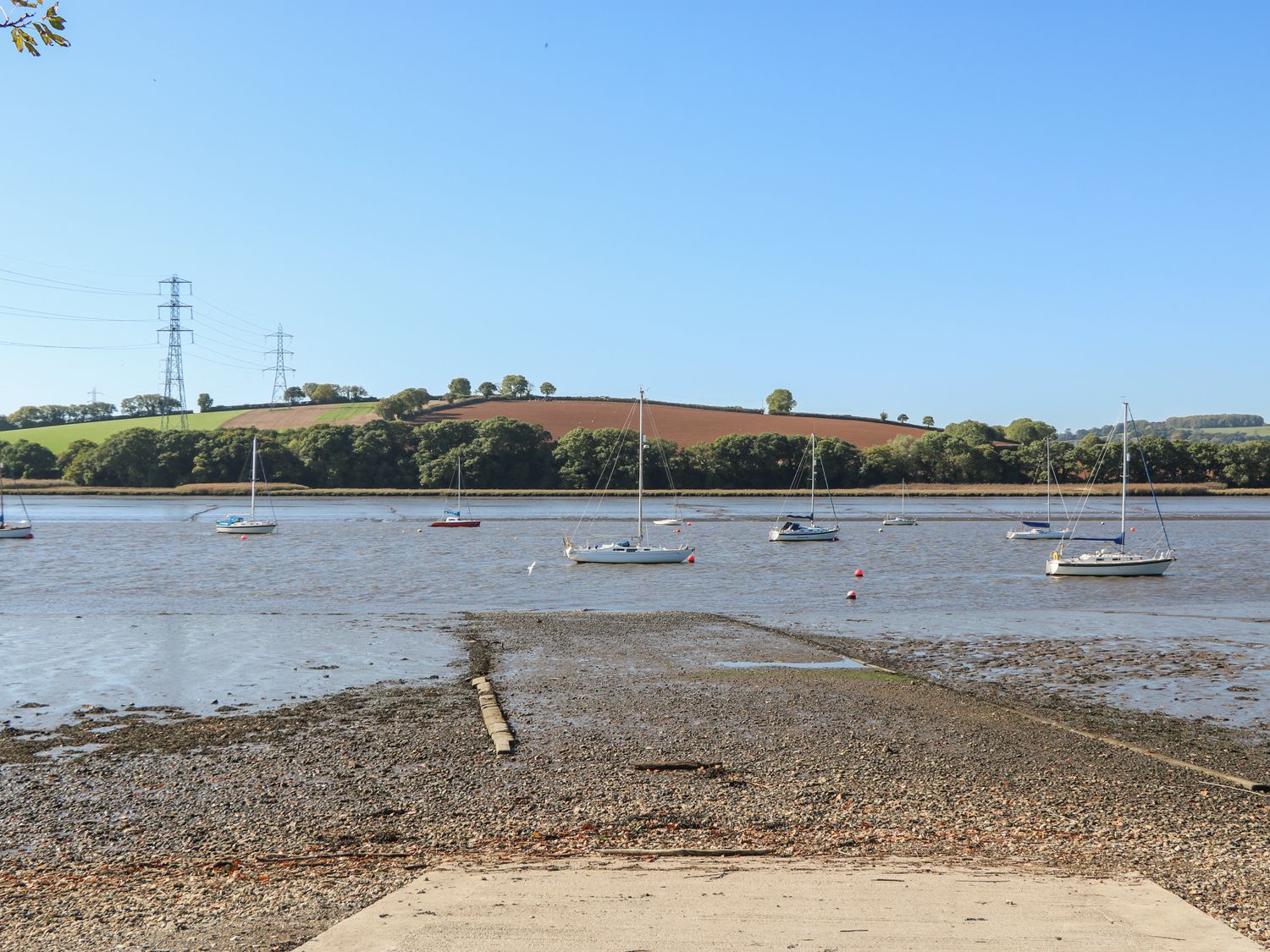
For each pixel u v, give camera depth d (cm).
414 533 10206
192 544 8669
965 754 2059
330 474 18438
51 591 5325
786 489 18712
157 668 3031
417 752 2075
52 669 2997
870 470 19250
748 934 1138
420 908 1225
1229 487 18788
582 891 1283
